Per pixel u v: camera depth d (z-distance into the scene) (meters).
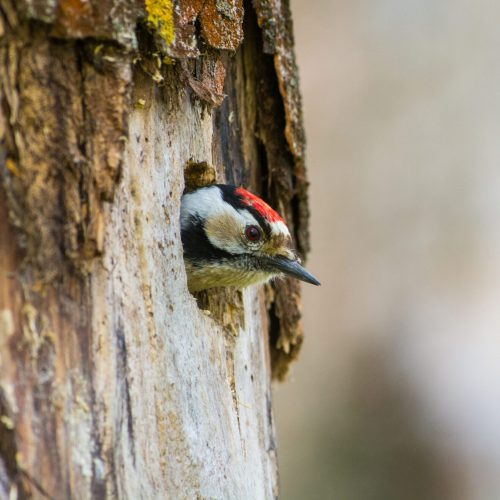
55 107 6.70
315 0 18.25
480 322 17.20
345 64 17.98
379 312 17.73
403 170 17.61
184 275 8.37
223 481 8.50
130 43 6.97
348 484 17.45
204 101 9.01
